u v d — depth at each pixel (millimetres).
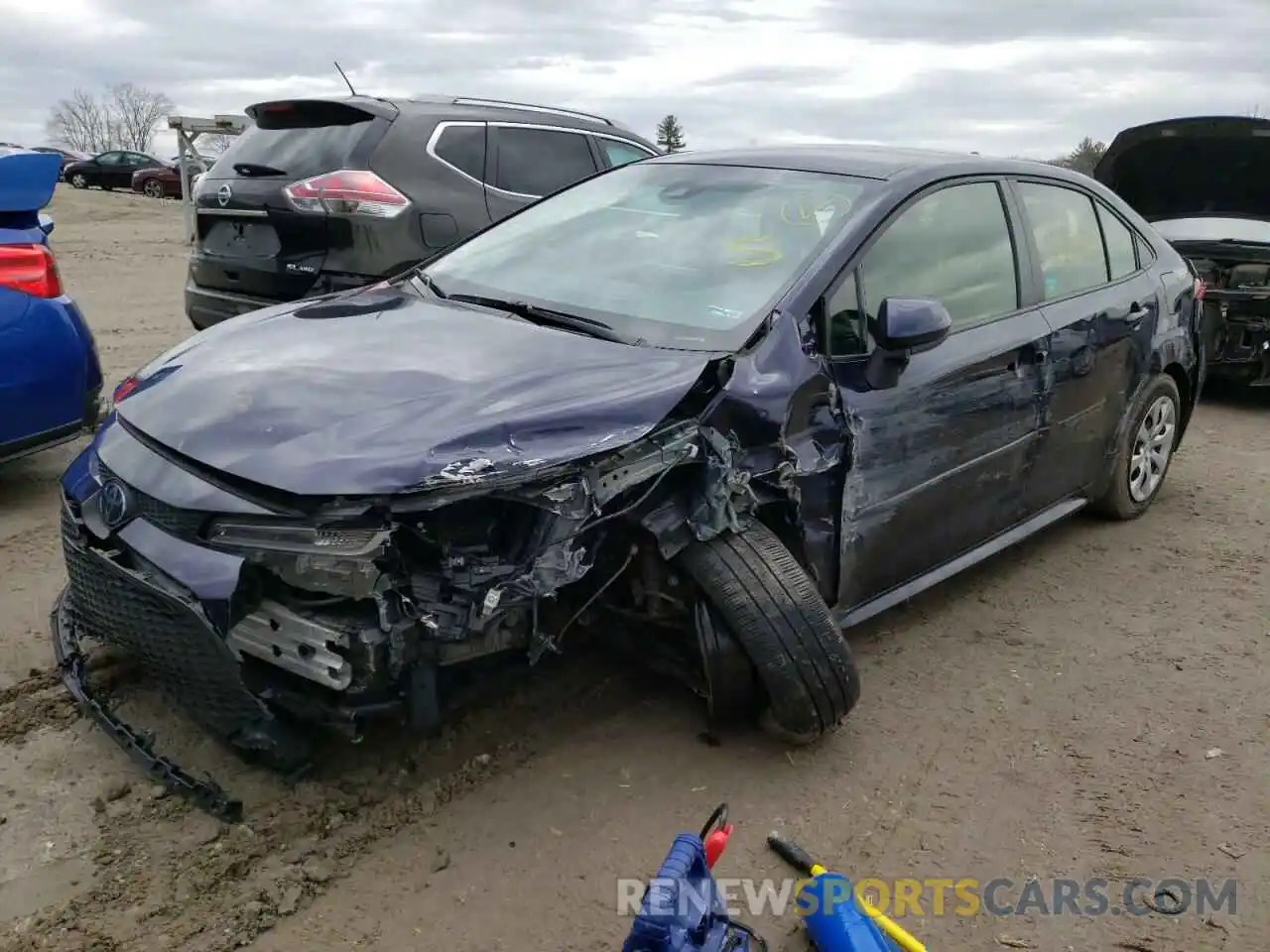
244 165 6426
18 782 2941
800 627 3049
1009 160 4516
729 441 3047
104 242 18297
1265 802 3197
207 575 2564
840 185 3861
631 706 3520
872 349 3510
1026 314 4246
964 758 3367
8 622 3842
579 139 7273
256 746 2797
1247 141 8094
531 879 2717
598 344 3293
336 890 2639
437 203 6316
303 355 3186
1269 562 5086
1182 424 5832
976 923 2674
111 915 2500
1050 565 4957
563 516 2717
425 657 2709
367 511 2514
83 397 4875
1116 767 3354
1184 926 2688
